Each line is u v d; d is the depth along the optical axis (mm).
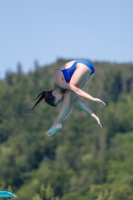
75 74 22828
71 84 22781
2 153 150875
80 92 22578
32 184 197125
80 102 23297
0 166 155000
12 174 166500
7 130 116125
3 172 157375
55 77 23047
